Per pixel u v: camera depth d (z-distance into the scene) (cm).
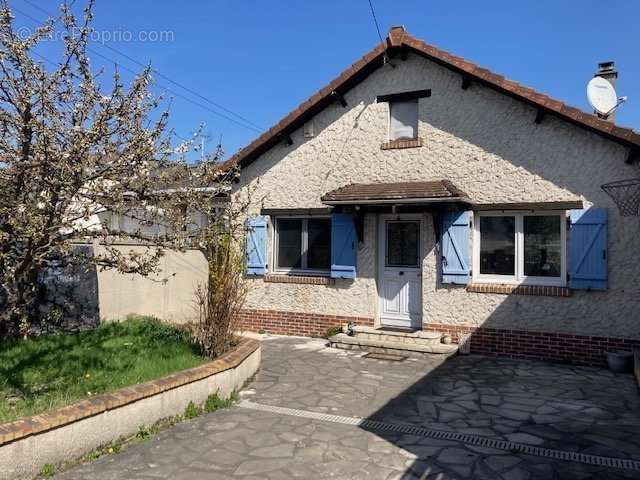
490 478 464
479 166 998
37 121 480
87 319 955
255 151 1205
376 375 830
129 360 706
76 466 470
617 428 590
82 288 948
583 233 904
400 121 1097
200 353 763
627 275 880
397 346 987
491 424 603
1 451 409
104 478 449
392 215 1099
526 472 477
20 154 494
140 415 548
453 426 596
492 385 773
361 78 1116
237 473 465
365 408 660
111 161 537
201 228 688
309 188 1171
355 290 1116
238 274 796
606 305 893
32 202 497
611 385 773
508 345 961
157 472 464
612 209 891
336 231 1127
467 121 1012
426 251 1040
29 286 662
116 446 512
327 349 1031
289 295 1187
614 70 1077
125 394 532
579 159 916
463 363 916
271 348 1039
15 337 805
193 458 496
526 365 902
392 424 602
